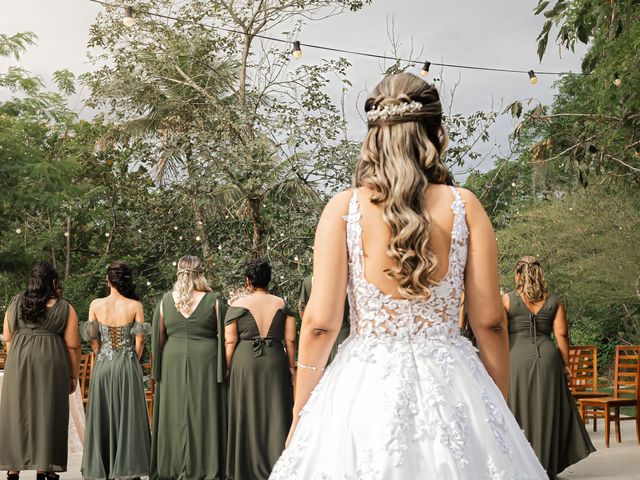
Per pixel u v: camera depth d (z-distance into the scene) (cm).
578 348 932
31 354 634
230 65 1705
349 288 194
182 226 1466
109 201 1667
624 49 1032
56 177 1461
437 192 188
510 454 180
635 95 1030
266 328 677
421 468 174
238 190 1399
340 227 188
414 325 187
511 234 1535
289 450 189
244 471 660
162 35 1688
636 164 1273
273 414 668
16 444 627
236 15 1647
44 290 642
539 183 1482
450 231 185
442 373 184
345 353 192
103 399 671
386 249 183
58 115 1733
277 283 1254
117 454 663
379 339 187
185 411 668
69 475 719
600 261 1445
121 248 1686
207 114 1450
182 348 672
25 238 1705
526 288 679
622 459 760
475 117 1298
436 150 187
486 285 187
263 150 1291
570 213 1500
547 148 1066
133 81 1667
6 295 1638
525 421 670
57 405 639
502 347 193
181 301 673
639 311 1608
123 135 1786
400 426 176
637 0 806
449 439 176
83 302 1520
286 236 1273
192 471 666
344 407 183
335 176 1259
